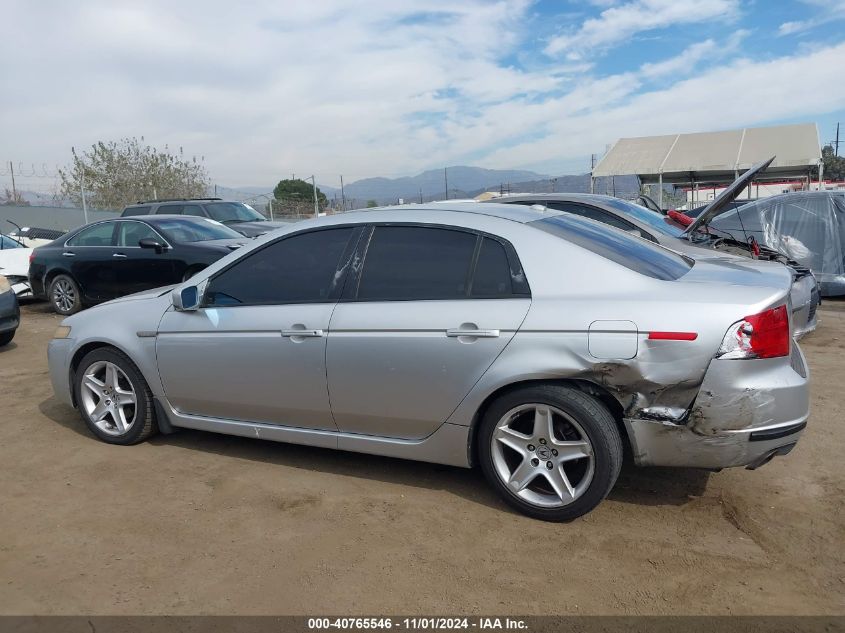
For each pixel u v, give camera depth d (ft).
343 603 9.54
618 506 12.13
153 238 32.71
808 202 31.45
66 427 17.19
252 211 47.21
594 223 14.16
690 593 9.53
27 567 10.60
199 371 14.40
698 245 23.00
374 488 13.14
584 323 10.91
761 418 10.43
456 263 12.25
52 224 81.76
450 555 10.68
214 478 13.82
